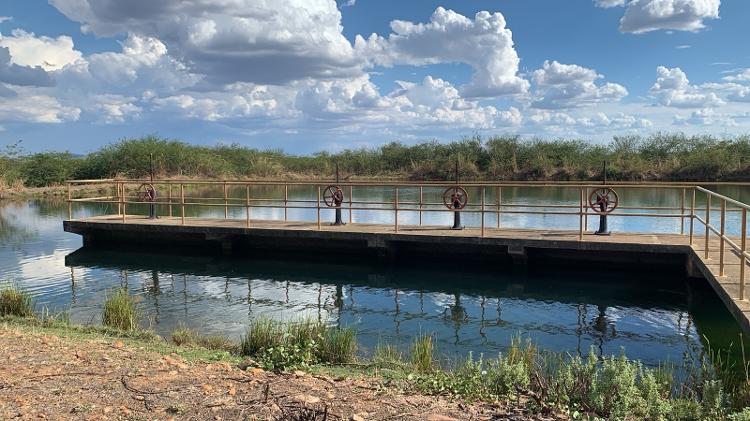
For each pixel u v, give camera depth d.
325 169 41.06
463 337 8.56
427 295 11.28
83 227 16.61
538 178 35.38
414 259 13.93
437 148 40.25
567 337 8.57
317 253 14.77
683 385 5.38
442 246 13.61
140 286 12.11
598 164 34.53
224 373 5.04
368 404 4.34
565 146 37.44
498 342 8.31
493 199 26.69
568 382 4.67
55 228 20.44
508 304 10.52
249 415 3.96
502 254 13.19
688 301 10.44
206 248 15.91
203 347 6.95
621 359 4.87
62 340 6.24
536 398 4.56
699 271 10.98
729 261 9.61
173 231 15.59
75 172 38.22
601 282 11.84
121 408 4.02
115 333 7.64
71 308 10.09
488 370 5.34
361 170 40.47
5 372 4.75
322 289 11.84
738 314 6.65
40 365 4.98
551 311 10.01
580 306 10.27
